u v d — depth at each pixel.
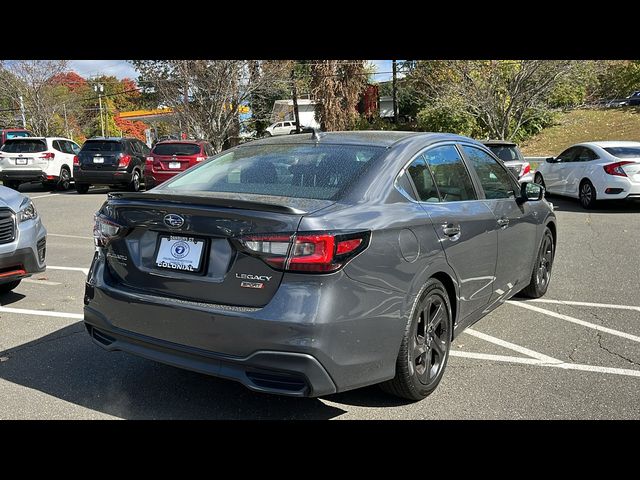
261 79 25.58
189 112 25.38
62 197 16.39
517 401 3.54
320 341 2.80
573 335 4.76
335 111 37.97
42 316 5.21
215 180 3.68
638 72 37.38
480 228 4.08
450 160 4.13
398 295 3.18
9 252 5.10
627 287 6.27
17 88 37.06
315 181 3.40
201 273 3.05
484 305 4.41
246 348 2.87
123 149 17.41
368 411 3.42
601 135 31.33
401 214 3.31
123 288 3.32
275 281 2.85
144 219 3.23
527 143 31.66
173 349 3.09
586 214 11.96
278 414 3.39
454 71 23.03
